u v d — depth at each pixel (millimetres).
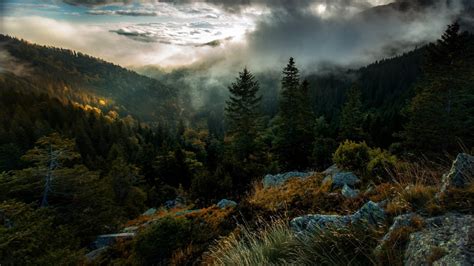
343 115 38094
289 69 28906
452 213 2422
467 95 24141
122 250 10211
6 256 7898
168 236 7621
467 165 2914
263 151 29266
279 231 3680
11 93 99500
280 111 29734
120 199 27719
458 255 1742
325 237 2951
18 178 18562
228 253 3893
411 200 3062
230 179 19000
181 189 33906
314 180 10047
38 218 10125
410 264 2045
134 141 84688
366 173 8523
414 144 24750
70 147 20703
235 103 30094
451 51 24141
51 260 8188
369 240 2707
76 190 19359
